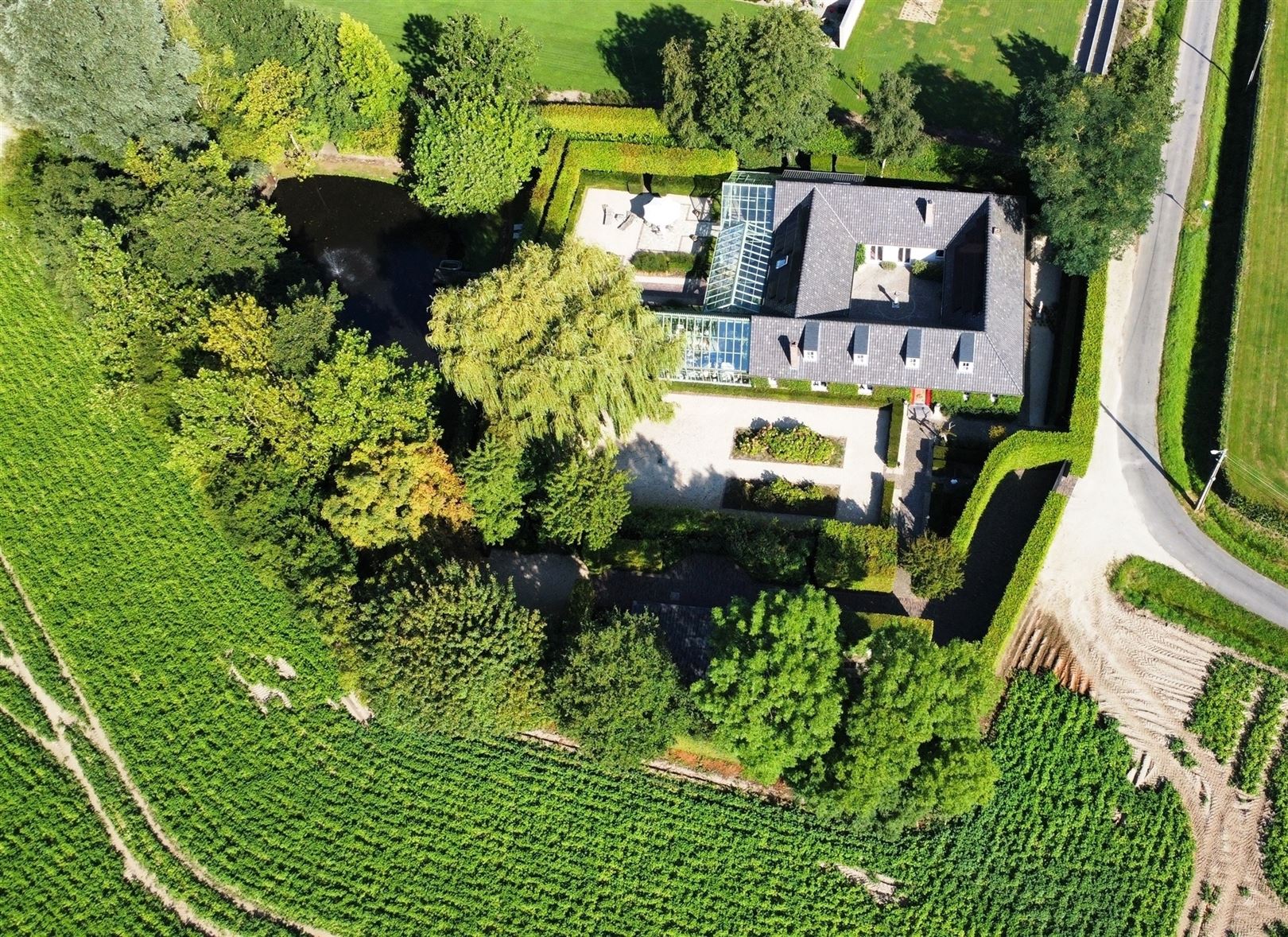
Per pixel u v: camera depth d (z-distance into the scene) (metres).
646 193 93.81
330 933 62.50
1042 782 65.69
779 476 77.81
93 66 79.31
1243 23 101.25
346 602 66.12
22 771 68.88
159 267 77.38
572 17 105.56
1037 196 85.81
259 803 66.81
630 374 69.50
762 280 84.50
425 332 87.62
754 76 82.75
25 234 91.12
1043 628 71.38
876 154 87.88
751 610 61.41
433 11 106.88
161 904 64.06
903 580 73.00
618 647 61.88
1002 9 102.81
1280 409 77.81
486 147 85.06
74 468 81.44
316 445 69.56
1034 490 76.44
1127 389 80.12
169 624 74.19
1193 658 70.00
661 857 63.97
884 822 60.34
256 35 89.50
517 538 75.75
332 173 98.25
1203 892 62.22
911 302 85.44
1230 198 89.62
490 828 65.25
